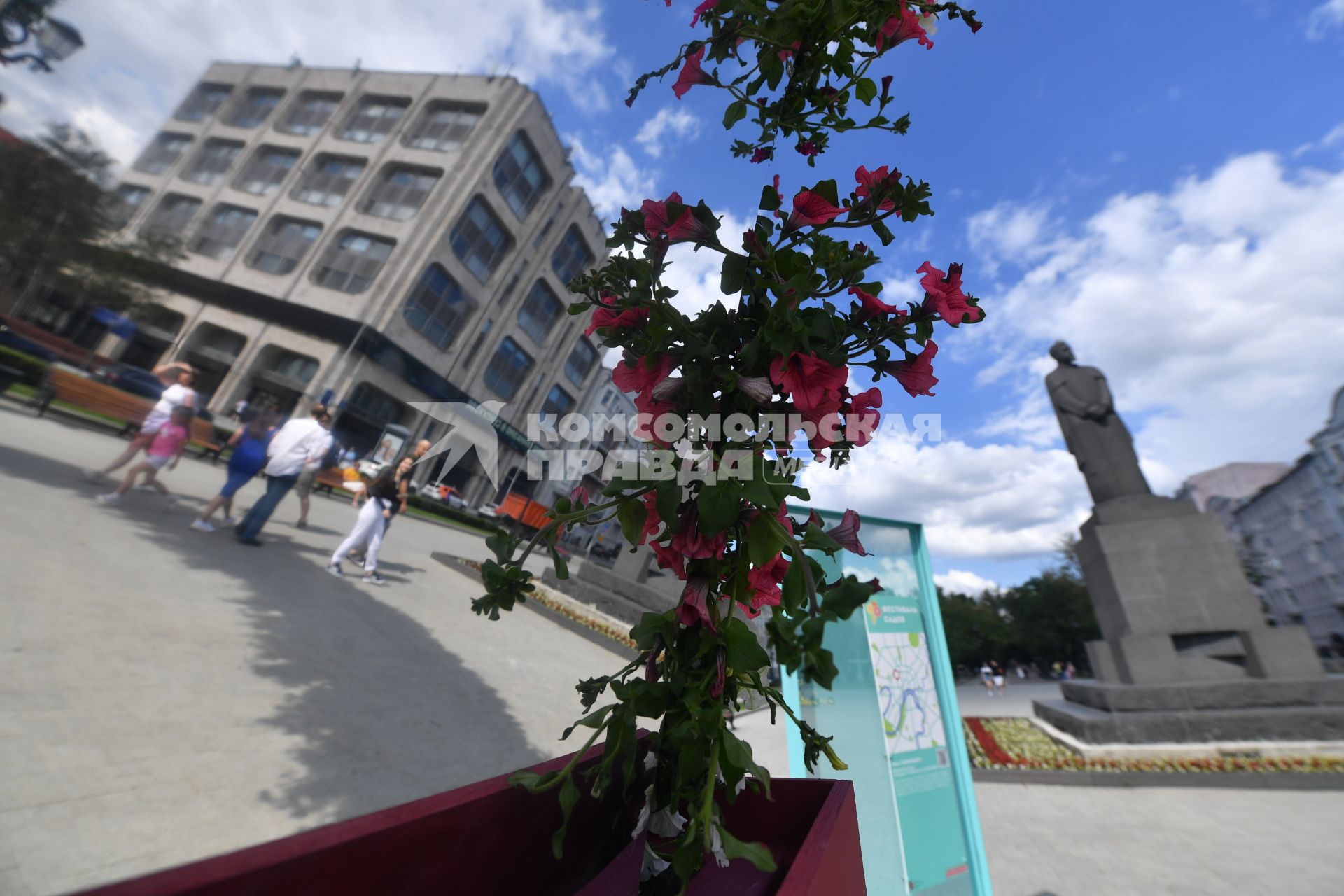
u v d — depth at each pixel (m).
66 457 7.28
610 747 0.75
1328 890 3.67
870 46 1.03
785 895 0.60
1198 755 6.66
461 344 28.30
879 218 1.00
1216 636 7.73
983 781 6.46
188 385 6.54
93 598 3.86
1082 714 7.70
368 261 25.75
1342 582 45.62
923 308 0.94
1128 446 9.16
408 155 27.55
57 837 1.97
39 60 5.67
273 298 24.41
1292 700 6.92
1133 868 4.03
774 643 1.05
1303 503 49.84
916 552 3.35
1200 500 69.12
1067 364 9.98
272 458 6.49
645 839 0.94
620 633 8.62
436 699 4.20
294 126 29.08
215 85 29.69
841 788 1.00
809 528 0.93
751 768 0.75
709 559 0.83
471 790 0.80
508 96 28.06
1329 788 5.66
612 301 1.00
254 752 2.85
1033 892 3.71
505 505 21.66
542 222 31.33
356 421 25.03
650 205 0.98
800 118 1.05
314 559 7.00
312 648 4.34
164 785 2.41
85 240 8.86
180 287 23.92
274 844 0.56
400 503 7.12
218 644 3.86
